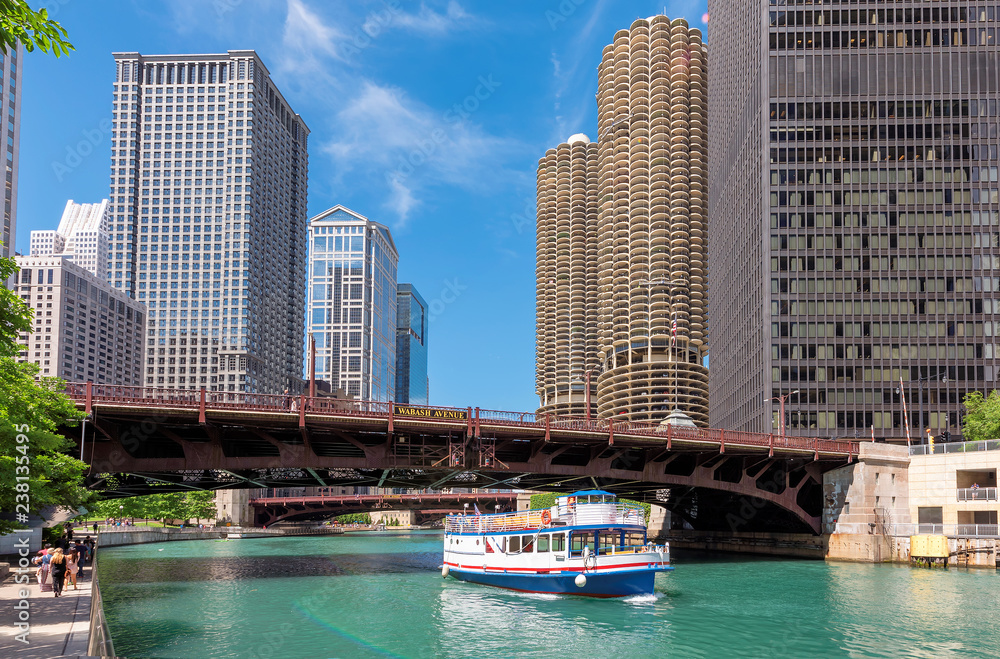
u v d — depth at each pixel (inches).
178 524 5831.7
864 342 5098.4
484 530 2201.0
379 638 1320.1
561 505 1893.5
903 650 1218.6
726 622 1472.7
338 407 2137.1
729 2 6929.1
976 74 5270.7
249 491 6540.4
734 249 6510.8
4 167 6077.8
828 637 1321.4
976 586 2006.6
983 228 5123.0
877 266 5172.2
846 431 5007.4
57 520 2268.7
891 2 5393.7
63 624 924.0
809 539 3029.0
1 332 789.2
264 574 2490.2
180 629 1402.6
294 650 1214.3
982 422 3319.4
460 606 1695.4
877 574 2343.8
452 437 2338.8
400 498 6205.7
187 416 1926.7
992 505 2623.0
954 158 5216.5
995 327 4992.6
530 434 2341.3
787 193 5329.7
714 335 7657.5
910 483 2888.8
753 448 2719.0
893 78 5339.6
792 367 5132.9
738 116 6427.2
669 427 2541.8
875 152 5295.3
